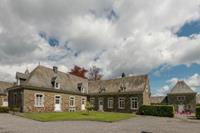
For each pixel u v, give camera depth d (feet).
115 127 52.70
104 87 139.44
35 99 96.53
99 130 46.57
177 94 165.78
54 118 69.77
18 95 95.66
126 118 81.35
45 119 66.39
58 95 109.50
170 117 96.63
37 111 96.32
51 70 117.60
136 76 134.62
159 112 104.32
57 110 107.65
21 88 93.66
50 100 104.32
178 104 164.04
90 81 152.87
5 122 57.72
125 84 133.08
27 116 74.38
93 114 93.91
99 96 137.39
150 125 59.26
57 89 108.58
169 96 168.76
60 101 110.22
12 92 100.53
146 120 76.38
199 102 187.32
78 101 125.70
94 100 138.82
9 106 100.32
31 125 52.75
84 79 151.94
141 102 119.24
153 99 192.54
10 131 42.52
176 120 78.64
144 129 50.14
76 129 47.29
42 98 99.96
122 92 127.44
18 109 92.68
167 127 55.06
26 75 106.22
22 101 91.66
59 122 61.72
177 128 53.16
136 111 120.06
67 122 61.98
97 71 210.79
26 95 92.53
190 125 60.64
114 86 137.18
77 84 132.26
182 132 46.39
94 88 144.05
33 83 97.30
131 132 44.98
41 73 107.55
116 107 129.08
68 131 44.11
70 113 93.71
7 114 83.97
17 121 60.75
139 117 91.25
